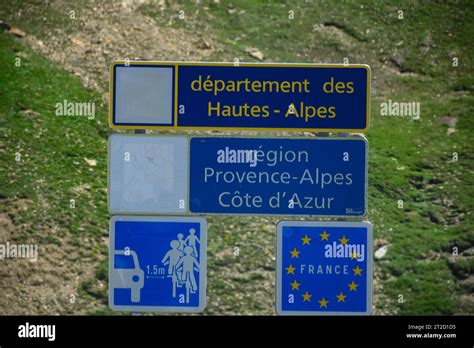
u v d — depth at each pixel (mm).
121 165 10320
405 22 16438
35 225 12383
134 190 10312
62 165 13164
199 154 10305
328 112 10328
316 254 10273
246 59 15180
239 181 10266
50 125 13711
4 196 12672
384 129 14375
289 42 15734
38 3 15766
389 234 12703
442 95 15148
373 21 16406
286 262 10273
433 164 13812
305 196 10227
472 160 13852
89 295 11773
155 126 10359
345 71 10320
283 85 10391
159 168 10312
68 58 14875
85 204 12695
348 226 10266
